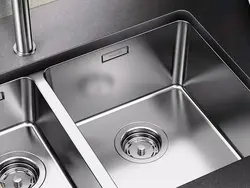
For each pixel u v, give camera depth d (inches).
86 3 62.2
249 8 62.2
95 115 64.7
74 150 54.7
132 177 60.4
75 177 58.0
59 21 60.9
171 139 63.1
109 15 61.4
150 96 66.1
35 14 61.2
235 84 59.4
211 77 62.2
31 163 60.8
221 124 63.0
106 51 60.7
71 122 55.3
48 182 59.5
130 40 61.1
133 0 62.4
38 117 61.1
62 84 61.1
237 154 61.7
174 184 60.0
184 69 65.2
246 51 59.2
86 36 60.0
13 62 58.1
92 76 62.1
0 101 59.2
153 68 64.5
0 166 60.3
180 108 65.1
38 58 58.4
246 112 59.5
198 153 62.0
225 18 61.5
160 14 61.7
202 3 62.4
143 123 64.2
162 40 62.9
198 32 61.9
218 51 60.2
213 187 50.7
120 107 65.3
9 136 61.7
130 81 64.3
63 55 59.2
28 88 58.9
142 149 62.2
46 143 61.6
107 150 62.3
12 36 59.6
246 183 50.9
